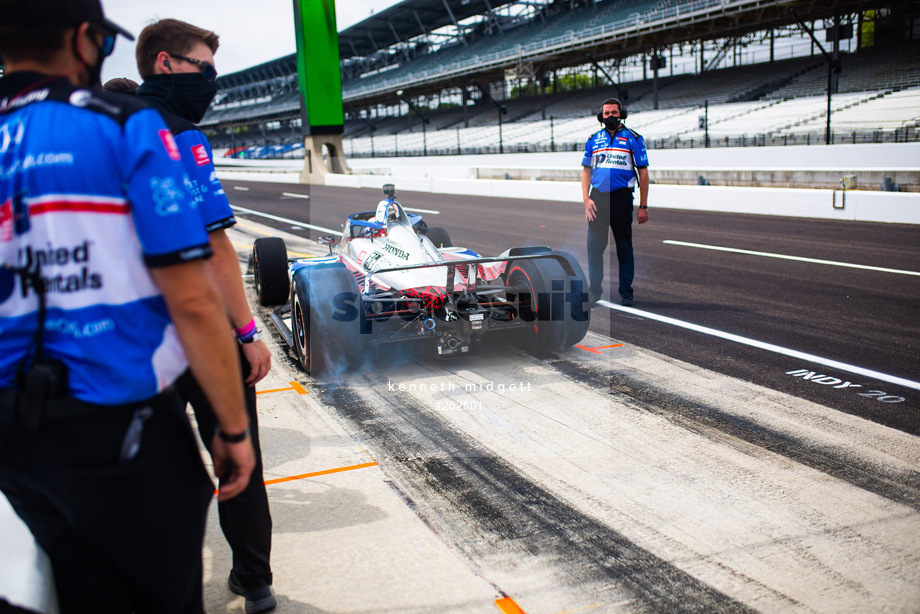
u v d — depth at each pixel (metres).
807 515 2.54
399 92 55.62
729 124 28.20
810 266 7.39
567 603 2.08
